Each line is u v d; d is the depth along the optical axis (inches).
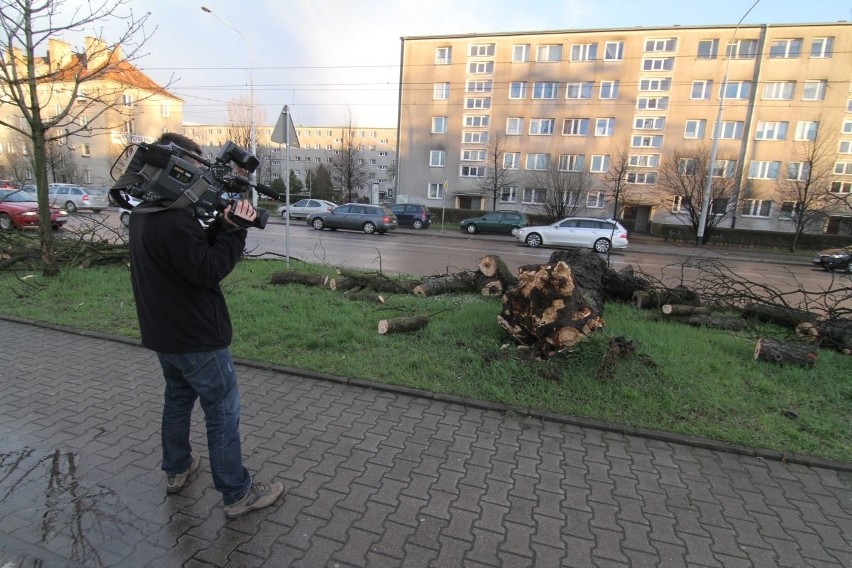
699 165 1159.6
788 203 1224.2
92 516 92.2
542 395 146.1
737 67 1326.3
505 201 1555.1
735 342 209.5
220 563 81.4
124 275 298.2
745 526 96.5
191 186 80.4
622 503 101.9
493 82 1515.7
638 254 845.2
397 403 142.6
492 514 96.3
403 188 1647.4
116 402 138.3
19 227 578.6
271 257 471.2
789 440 129.3
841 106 1274.6
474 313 232.4
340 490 101.7
